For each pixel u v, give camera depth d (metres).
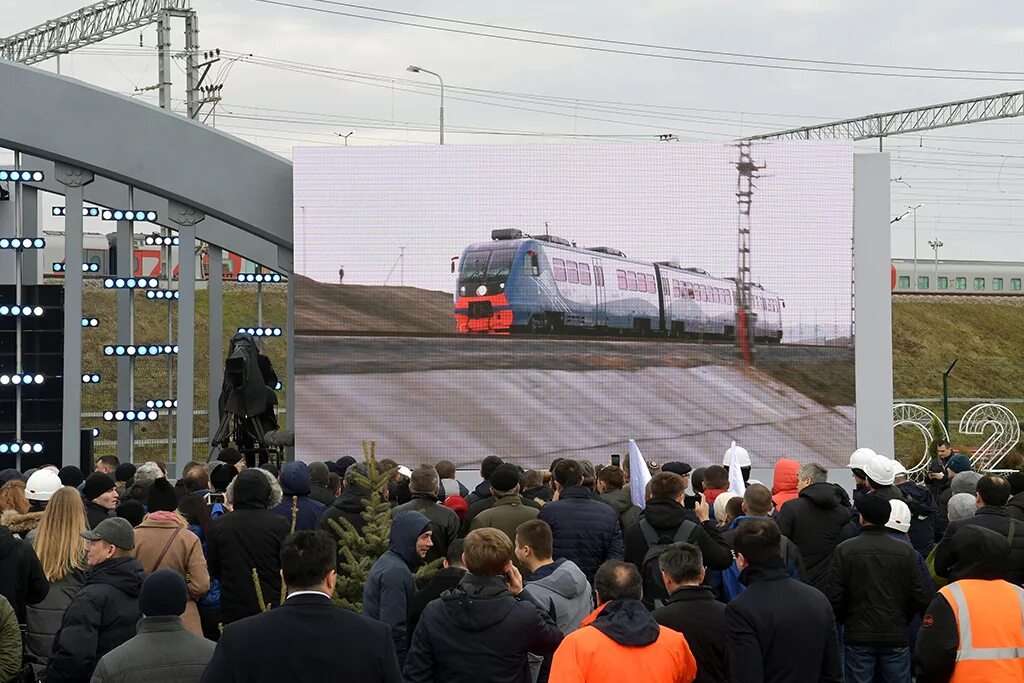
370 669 5.12
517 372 22.58
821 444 22.58
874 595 8.39
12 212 25.28
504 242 22.59
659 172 22.59
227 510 10.24
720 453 22.55
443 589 7.18
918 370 61.78
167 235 26.95
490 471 11.72
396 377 22.59
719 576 8.64
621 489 10.77
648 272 22.56
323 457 22.56
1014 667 6.57
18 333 23.09
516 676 6.39
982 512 9.01
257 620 5.14
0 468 23.05
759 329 22.58
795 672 6.48
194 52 53.31
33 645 8.23
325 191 22.64
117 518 7.39
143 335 56.44
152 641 5.84
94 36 55.09
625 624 5.92
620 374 22.59
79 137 22.72
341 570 8.71
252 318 60.28
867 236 22.59
